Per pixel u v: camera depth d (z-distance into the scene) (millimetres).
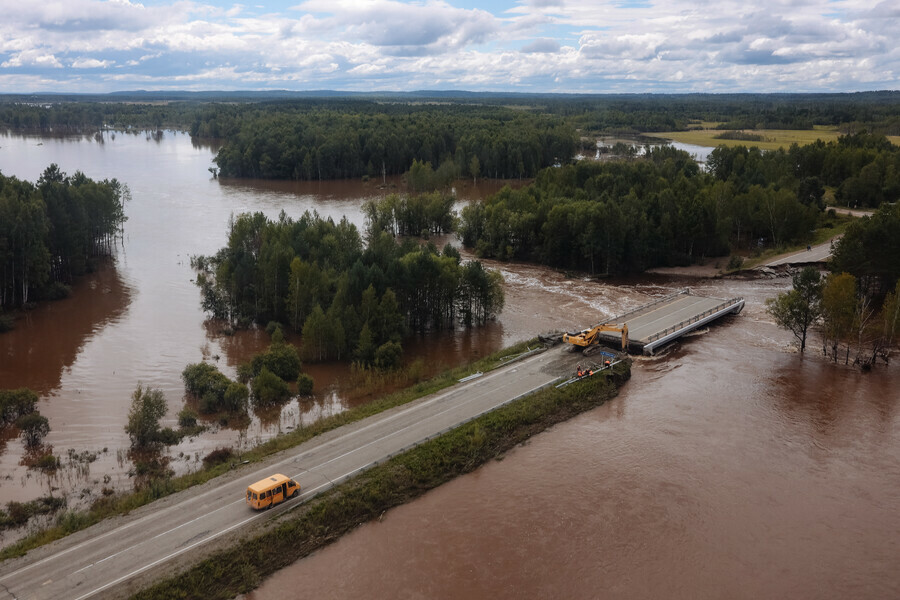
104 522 50281
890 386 80062
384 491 55594
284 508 51969
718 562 49844
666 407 74625
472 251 152875
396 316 89562
